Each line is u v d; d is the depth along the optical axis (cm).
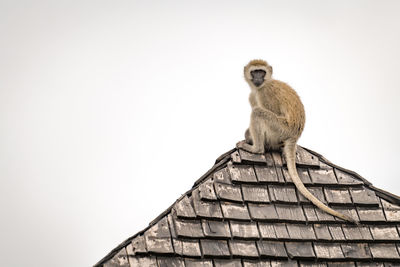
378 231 2500
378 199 2622
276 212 2473
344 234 2462
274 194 2538
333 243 2434
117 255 2247
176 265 2253
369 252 2430
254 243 2370
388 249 2456
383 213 2564
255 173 2605
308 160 2711
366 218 2530
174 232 2341
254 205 2483
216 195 2469
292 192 2572
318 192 2600
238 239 2366
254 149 2734
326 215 2505
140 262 2236
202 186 2492
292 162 2664
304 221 2469
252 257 2323
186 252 2288
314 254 2377
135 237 2314
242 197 2495
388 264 2420
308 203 2538
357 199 2589
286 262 2348
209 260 2297
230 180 2547
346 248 2428
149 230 2339
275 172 2636
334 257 2383
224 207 2445
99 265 2231
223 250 2322
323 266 2364
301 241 2412
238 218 2419
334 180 2650
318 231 2452
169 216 2398
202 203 2439
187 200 2447
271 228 2420
